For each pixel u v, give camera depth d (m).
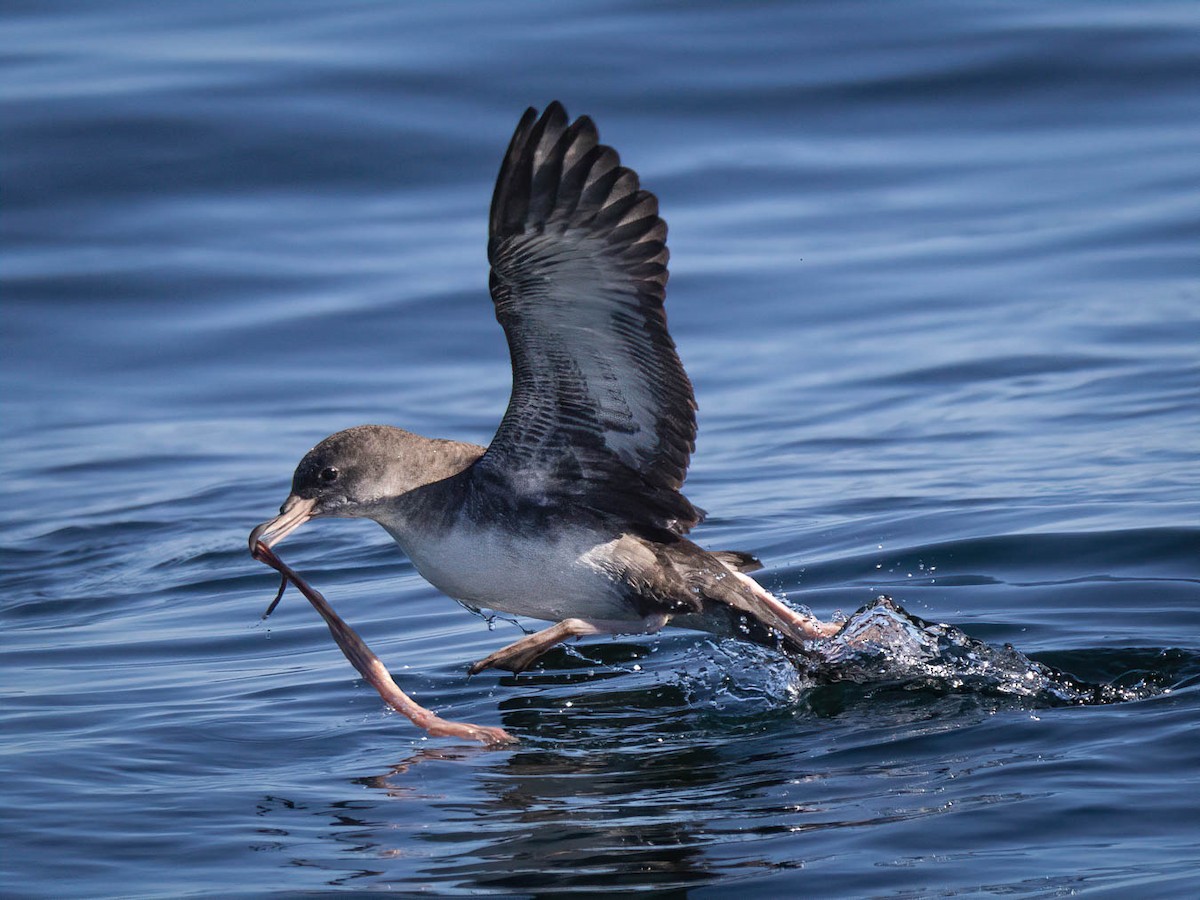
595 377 10.79
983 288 21.62
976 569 13.62
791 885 8.06
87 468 18.73
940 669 11.30
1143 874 7.86
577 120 9.57
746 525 15.52
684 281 22.17
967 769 9.48
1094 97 25.77
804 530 15.12
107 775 10.05
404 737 10.80
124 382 20.77
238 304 22.14
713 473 17.28
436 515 11.51
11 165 24.25
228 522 17.03
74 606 14.90
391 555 15.88
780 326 21.22
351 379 20.58
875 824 8.75
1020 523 14.50
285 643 13.37
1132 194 23.52
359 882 8.34
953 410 18.36
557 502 11.34
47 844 8.90
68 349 21.41
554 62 26.41
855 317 21.27
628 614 11.67
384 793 9.69
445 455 11.71
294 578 11.08
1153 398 17.86
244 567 15.68
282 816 9.31
